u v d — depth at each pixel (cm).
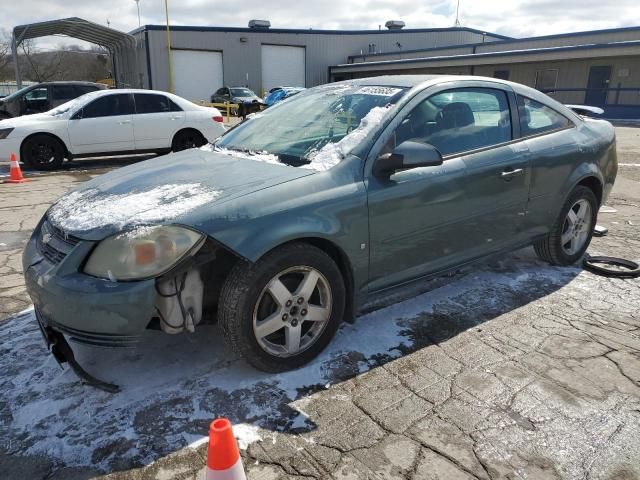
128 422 247
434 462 221
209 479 171
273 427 243
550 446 230
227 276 268
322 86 409
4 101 1314
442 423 246
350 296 305
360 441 234
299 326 286
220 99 2838
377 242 304
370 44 3997
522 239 396
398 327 339
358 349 312
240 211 257
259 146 351
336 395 267
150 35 3272
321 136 333
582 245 453
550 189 400
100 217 257
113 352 309
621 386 274
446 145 340
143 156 1212
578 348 313
